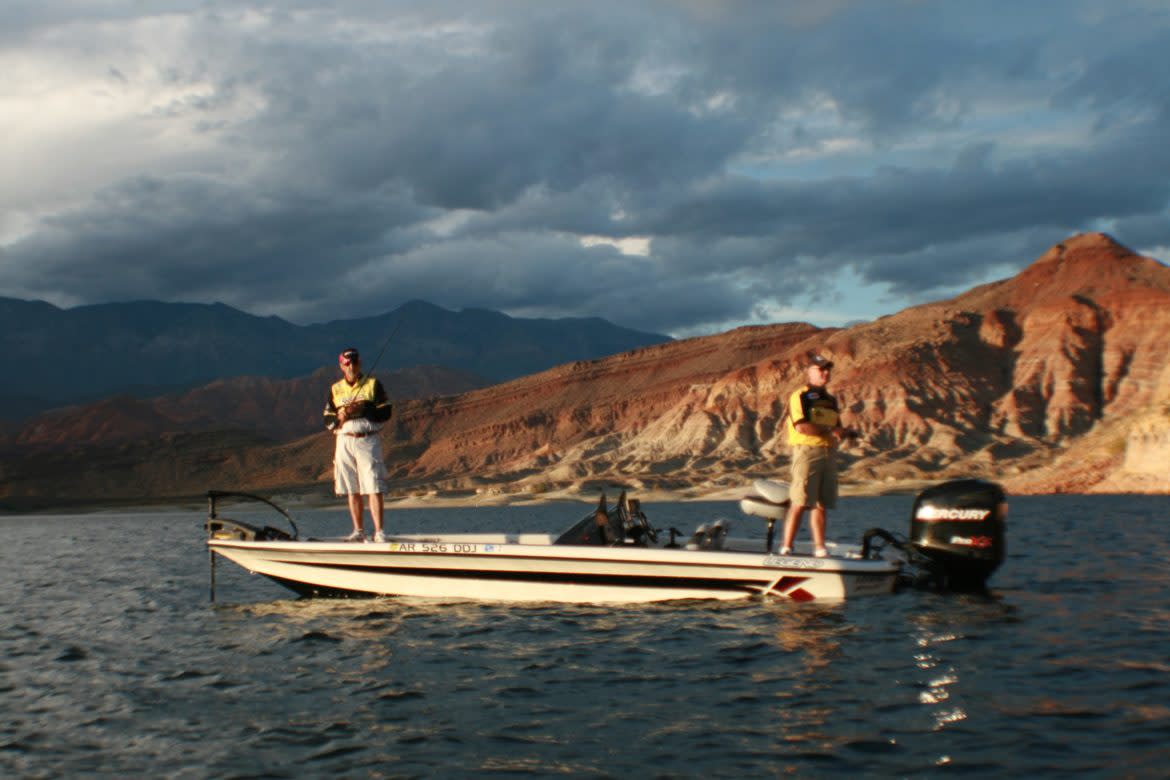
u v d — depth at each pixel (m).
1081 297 140.88
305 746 6.27
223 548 11.71
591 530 11.26
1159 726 6.18
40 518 138.50
